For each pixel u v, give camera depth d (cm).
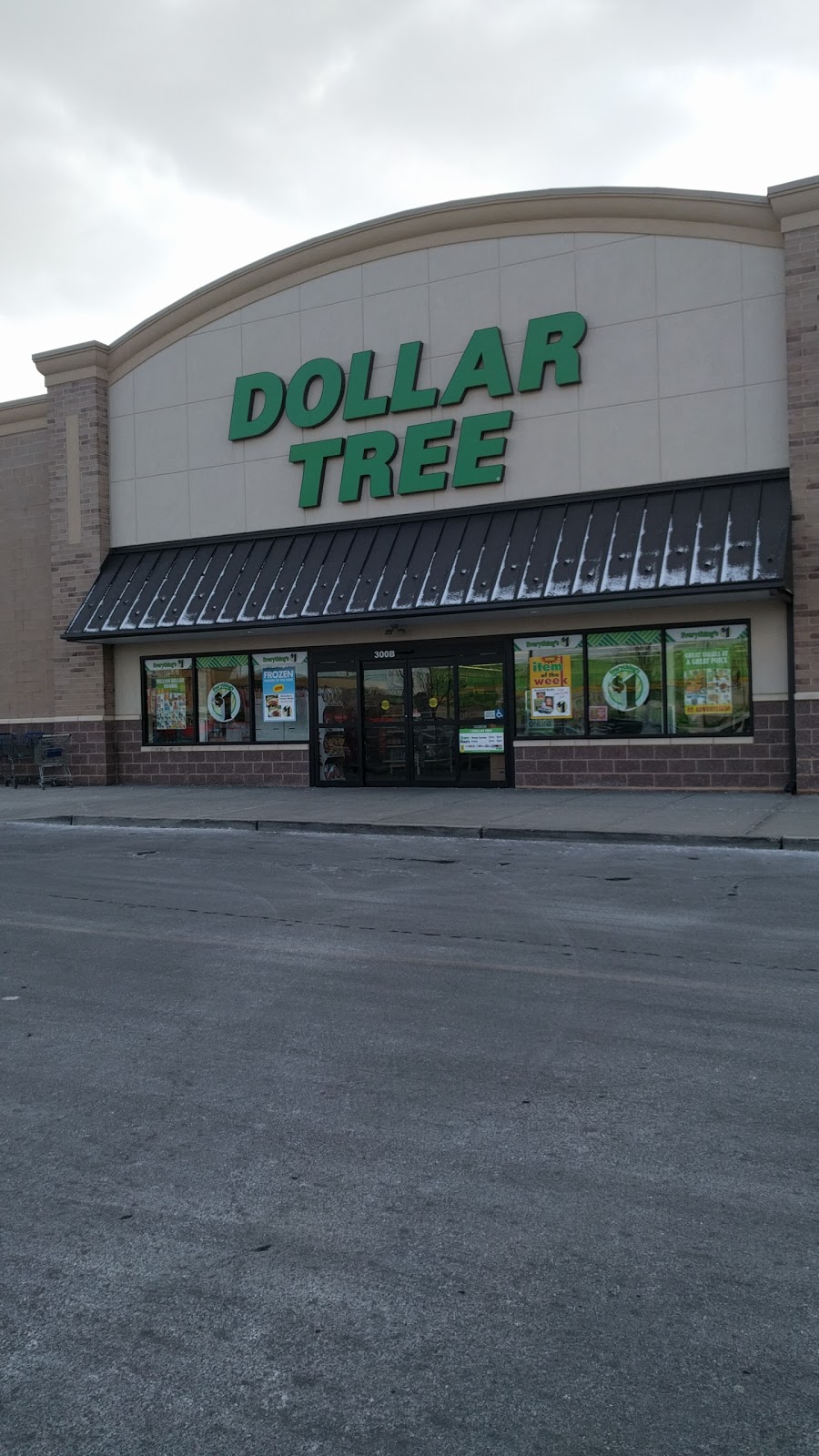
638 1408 291
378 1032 612
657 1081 527
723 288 1730
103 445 2283
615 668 1816
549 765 1866
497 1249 373
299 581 1970
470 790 1909
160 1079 545
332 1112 496
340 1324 332
